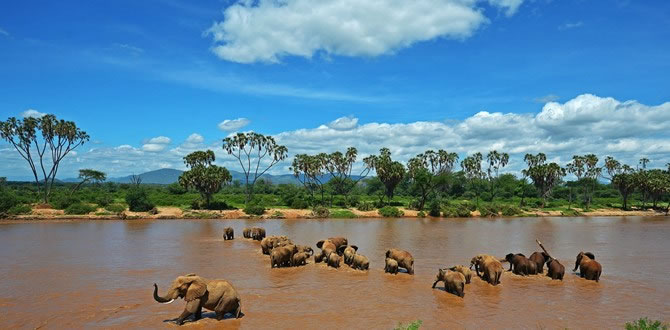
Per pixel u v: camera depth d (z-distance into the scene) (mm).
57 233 42500
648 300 18125
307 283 20500
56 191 85750
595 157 112062
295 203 83125
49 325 13797
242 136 92438
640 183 101812
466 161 115688
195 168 76062
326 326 14047
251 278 21578
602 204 113062
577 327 14469
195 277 14195
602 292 19391
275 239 29453
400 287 19797
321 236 42781
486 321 14906
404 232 48000
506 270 24094
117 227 49969
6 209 60969
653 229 54781
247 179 92375
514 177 140875
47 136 74062
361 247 34344
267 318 14758
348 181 108125
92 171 96750
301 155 90750
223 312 14438
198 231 46062
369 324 14344
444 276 19172
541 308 16625
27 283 19906
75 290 18547
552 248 35094
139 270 23312
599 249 34562
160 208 72688
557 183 128125
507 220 73000
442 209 80562
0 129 71812
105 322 14070
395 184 89812
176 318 14508
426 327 14180
